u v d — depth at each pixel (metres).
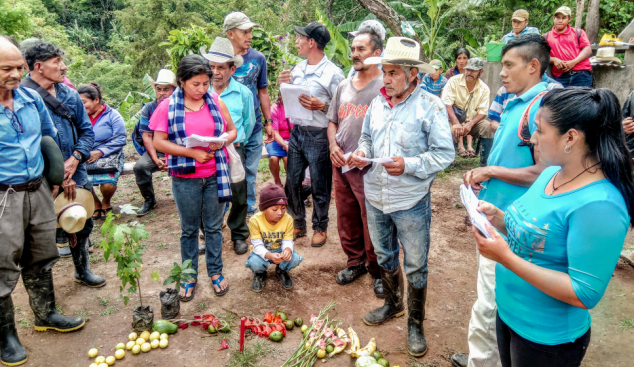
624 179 1.56
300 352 3.00
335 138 3.82
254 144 5.09
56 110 3.42
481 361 2.64
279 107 5.50
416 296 3.09
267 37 7.52
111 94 28.83
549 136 1.62
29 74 3.42
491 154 2.60
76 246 3.85
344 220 3.94
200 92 3.36
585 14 12.18
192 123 3.44
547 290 1.66
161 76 4.95
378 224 3.18
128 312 3.63
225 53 4.16
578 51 6.50
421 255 3.02
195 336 3.34
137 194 6.24
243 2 19.81
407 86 2.89
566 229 1.66
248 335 3.36
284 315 3.46
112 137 5.30
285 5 16.66
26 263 3.19
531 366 1.89
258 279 3.96
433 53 11.62
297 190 4.70
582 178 1.63
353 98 3.62
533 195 1.83
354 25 13.02
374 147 3.08
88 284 3.98
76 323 3.38
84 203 3.74
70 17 43.47
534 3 14.98
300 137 4.37
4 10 21.56
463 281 4.16
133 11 28.06
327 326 3.34
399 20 8.39
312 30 4.11
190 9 29.88
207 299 3.80
